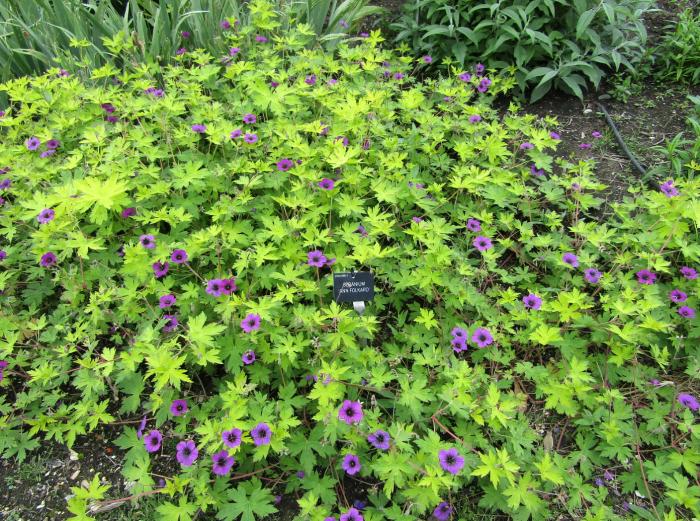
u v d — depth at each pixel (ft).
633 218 4.66
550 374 3.65
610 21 5.41
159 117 4.48
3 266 3.99
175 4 5.86
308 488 3.09
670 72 6.03
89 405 3.32
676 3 6.86
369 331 3.46
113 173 3.77
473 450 3.22
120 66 5.92
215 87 5.20
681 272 4.12
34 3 5.86
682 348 3.84
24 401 3.35
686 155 4.95
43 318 3.55
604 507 3.13
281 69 5.19
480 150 4.88
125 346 3.82
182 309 3.59
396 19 7.18
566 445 3.47
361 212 4.00
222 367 3.69
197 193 4.31
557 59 5.93
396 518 2.93
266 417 3.10
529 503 2.91
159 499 3.18
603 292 4.16
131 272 3.56
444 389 3.21
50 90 4.85
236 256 4.00
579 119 5.80
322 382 3.08
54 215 3.64
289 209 4.33
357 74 5.46
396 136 4.77
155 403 3.16
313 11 6.40
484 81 5.40
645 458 3.39
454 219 4.51
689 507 2.99
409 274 3.85
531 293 3.73
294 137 4.34
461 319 3.91
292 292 3.44
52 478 3.33
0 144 4.64
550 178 5.09
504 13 5.68
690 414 3.28
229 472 3.15
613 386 3.67
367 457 3.19
